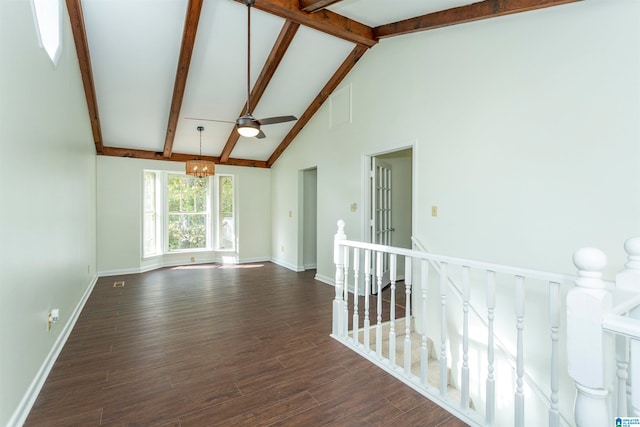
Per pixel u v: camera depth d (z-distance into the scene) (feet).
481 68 9.56
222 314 12.25
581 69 7.48
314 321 11.50
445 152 10.64
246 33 12.66
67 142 10.29
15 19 5.96
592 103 7.31
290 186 21.59
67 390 7.09
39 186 7.35
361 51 14.12
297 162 20.61
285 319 11.71
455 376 10.21
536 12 8.27
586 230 7.42
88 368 8.06
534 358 8.25
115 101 15.38
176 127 18.13
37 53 7.20
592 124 7.32
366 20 12.06
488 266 5.83
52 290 8.42
